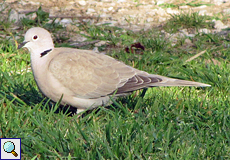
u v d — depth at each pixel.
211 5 18.25
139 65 11.27
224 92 10.12
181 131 7.75
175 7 18.08
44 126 7.55
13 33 14.24
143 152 6.96
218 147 7.22
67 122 7.81
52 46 8.45
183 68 11.13
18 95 9.08
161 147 7.11
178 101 8.91
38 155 6.86
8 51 12.28
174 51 13.05
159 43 13.06
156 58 11.85
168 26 15.52
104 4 18.41
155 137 7.30
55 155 6.81
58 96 8.30
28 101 8.99
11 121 7.44
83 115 8.94
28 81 10.05
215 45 13.44
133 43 13.20
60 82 8.11
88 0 18.89
